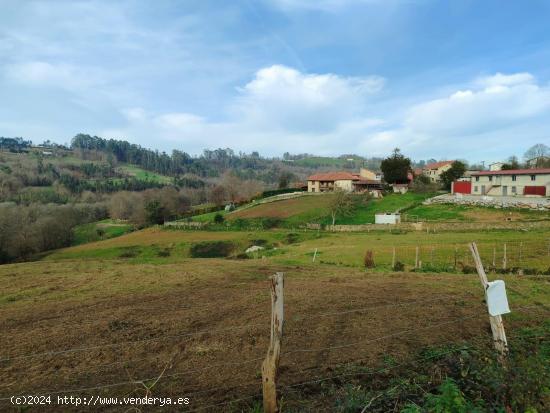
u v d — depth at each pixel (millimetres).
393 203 64562
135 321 11305
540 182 60406
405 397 6207
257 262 25219
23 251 56312
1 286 17312
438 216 50688
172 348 9016
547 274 19859
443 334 9453
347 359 8062
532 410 5082
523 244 29234
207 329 10367
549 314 11188
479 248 28938
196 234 56250
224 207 82000
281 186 104625
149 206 76375
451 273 20344
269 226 57562
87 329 10672
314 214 60781
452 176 81375
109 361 8391
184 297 14336
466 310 11586
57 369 8070
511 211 48281
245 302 13227
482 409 5230
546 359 7117
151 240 54750
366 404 5934
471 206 53688
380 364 7738
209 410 6191
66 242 66000
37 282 18109
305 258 29969
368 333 9672
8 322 11617
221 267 21953
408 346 8711
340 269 21953
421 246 31734
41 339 9977
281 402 6035
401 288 15188
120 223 86625
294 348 8773
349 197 61250
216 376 7445
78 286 16984
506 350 6523
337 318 10984
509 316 10945
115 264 24484
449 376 6801
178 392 6852
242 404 6324
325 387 6828
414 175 95438
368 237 42188
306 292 14570
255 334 9719
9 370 8086
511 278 17812
